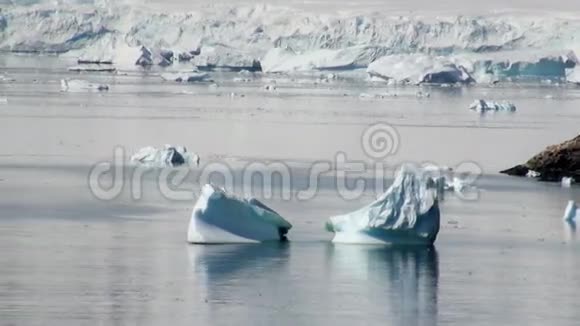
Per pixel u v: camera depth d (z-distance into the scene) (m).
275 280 108.00
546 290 106.31
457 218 143.50
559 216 146.12
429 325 94.94
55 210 144.88
